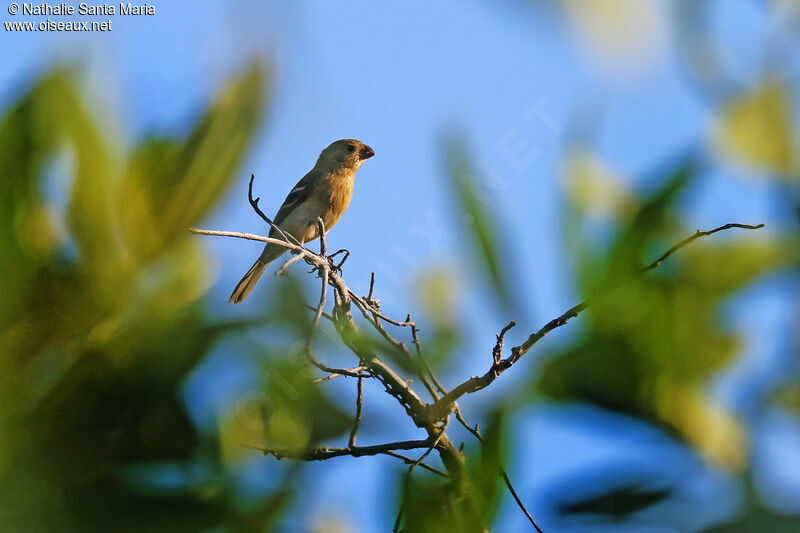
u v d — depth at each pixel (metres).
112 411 1.97
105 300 1.97
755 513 1.92
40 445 1.94
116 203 1.95
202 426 2.01
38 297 1.95
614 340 2.12
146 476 1.99
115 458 1.96
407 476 2.48
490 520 2.19
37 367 1.95
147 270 2.00
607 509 2.04
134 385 1.98
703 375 2.10
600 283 2.14
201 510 2.01
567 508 2.06
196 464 2.02
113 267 1.97
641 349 2.10
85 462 1.95
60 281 1.95
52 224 1.94
